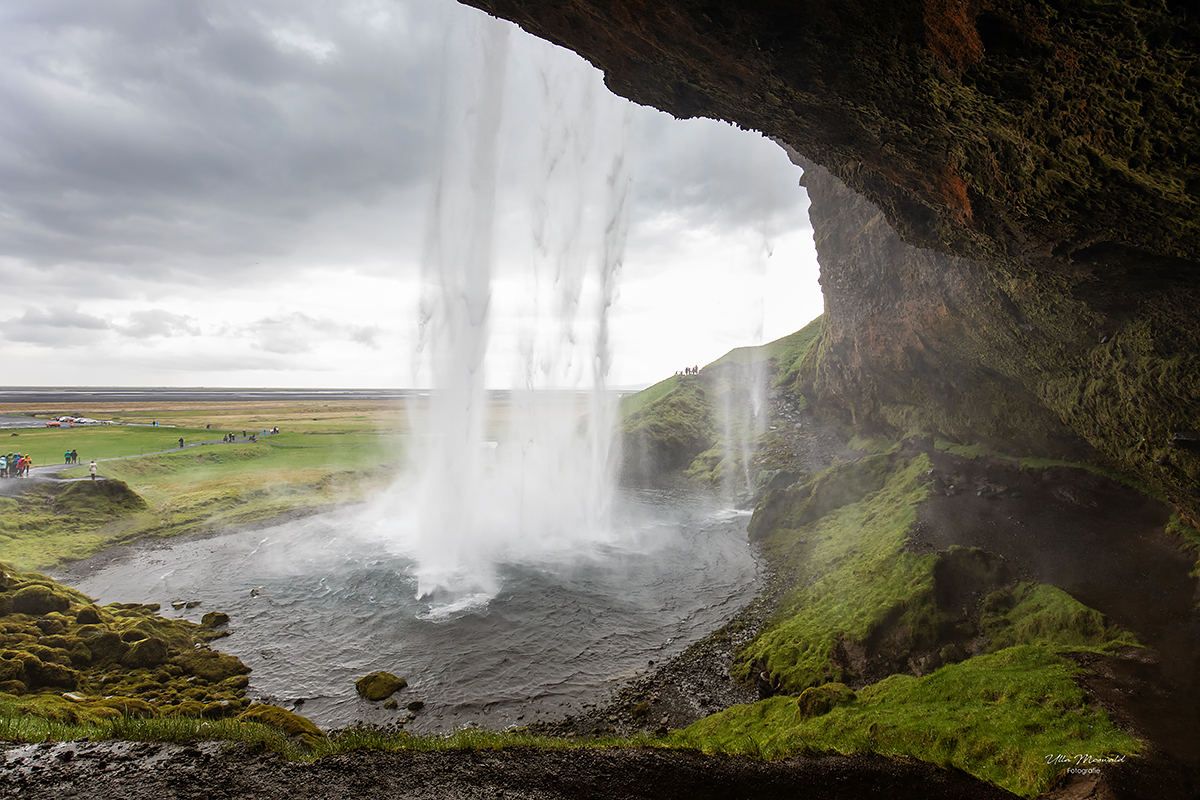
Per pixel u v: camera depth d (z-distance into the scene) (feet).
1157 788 32.58
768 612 88.12
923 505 99.25
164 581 105.81
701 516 155.94
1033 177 36.58
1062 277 53.26
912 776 36.91
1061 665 51.03
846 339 155.02
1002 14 27.45
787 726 52.44
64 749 34.96
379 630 84.33
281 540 131.44
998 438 113.80
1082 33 26.18
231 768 33.53
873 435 169.17
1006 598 69.77
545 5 39.42
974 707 46.88
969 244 53.98
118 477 169.68
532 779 34.60
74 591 89.45
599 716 61.98
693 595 97.81
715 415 247.91
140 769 32.91
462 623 86.22
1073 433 96.78
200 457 207.00
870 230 124.36
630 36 39.63
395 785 32.94
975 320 90.17
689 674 71.10
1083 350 70.44
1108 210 36.68
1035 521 86.99
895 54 32.86
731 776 36.29
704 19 34.73
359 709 63.98
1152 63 25.34
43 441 226.38
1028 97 31.22
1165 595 64.03
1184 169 29.27
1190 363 52.90
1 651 64.59
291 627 85.76
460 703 65.00
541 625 85.46
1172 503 78.33
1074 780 34.09
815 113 41.34
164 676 69.77
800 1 31.55
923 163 42.63
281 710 51.52
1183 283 45.88
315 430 320.50
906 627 69.05
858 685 62.54
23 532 124.57
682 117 48.47
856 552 97.04
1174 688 45.83
